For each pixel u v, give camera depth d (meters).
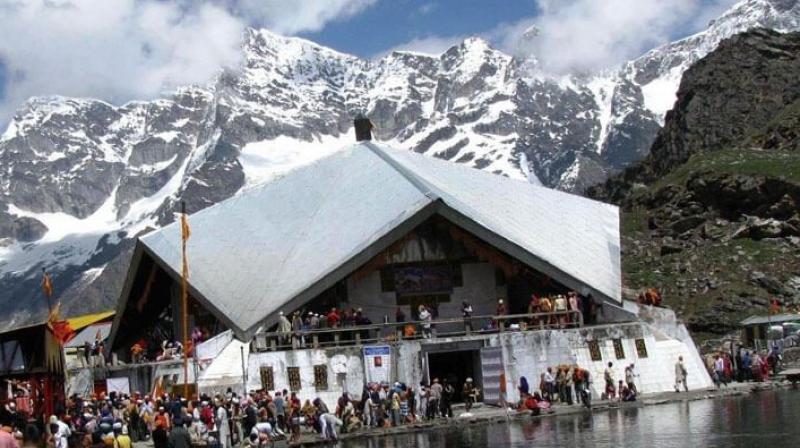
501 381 63.97
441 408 60.88
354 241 72.19
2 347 62.47
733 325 97.56
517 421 57.47
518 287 73.25
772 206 114.00
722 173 119.94
